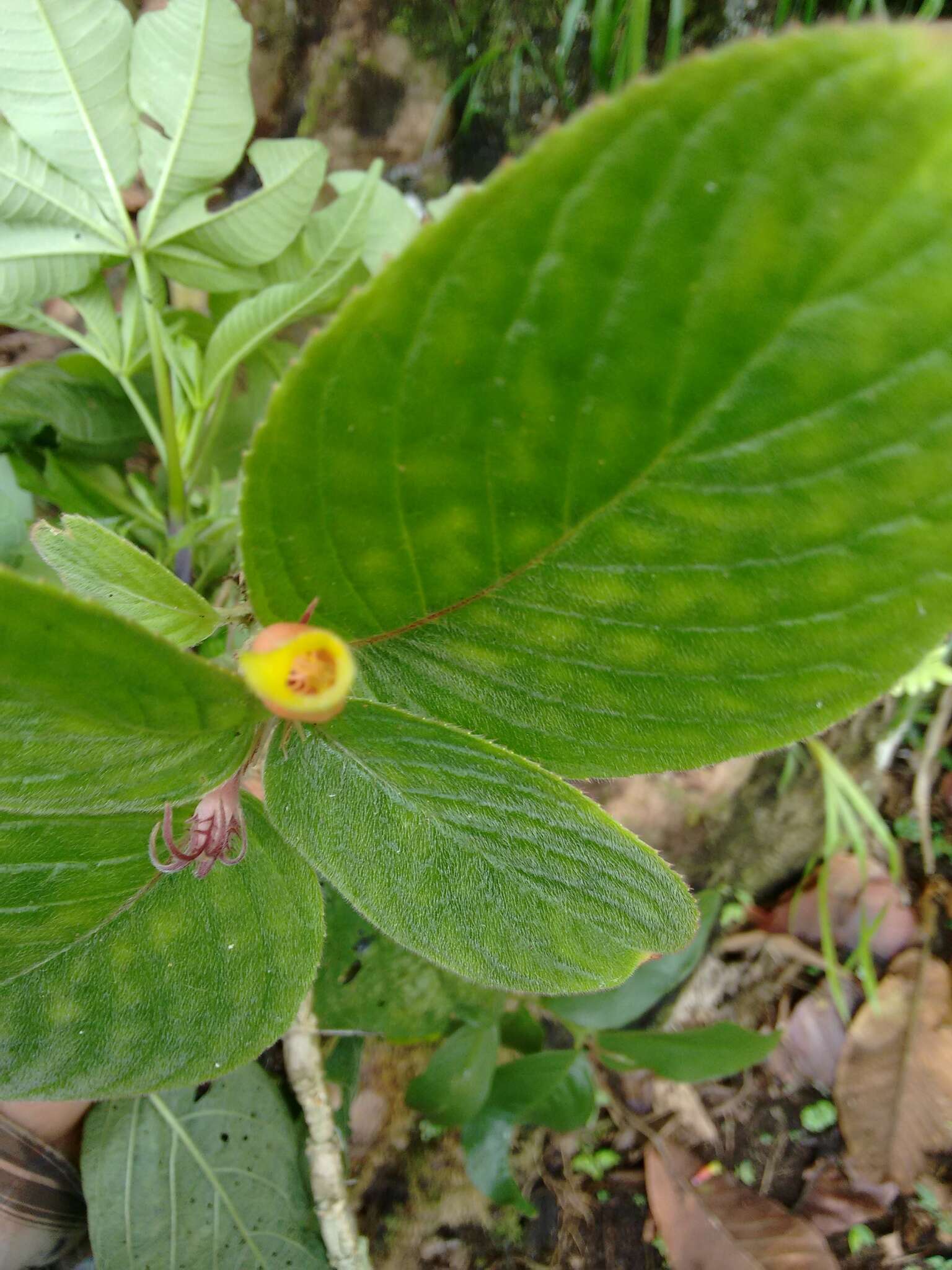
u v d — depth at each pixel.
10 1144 0.23
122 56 0.20
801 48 0.07
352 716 0.12
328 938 0.27
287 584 0.11
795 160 0.07
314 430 0.09
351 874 0.13
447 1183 0.33
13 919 0.14
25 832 0.14
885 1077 0.33
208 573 0.25
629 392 0.09
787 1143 0.34
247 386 0.29
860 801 0.32
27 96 0.20
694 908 0.12
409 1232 0.33
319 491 0.10
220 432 0.29
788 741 0.12
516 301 0.08
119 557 0.14
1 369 0.26
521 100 0.30
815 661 0.11
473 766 0.12
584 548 0.11
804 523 0.10
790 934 0.36
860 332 0.08
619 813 0.33
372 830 0.13
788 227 0.08
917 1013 0.34
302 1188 0.25
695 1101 0.35
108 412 0.27
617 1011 0.29
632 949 0.13
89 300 0.23
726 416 0.09
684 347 0.09
